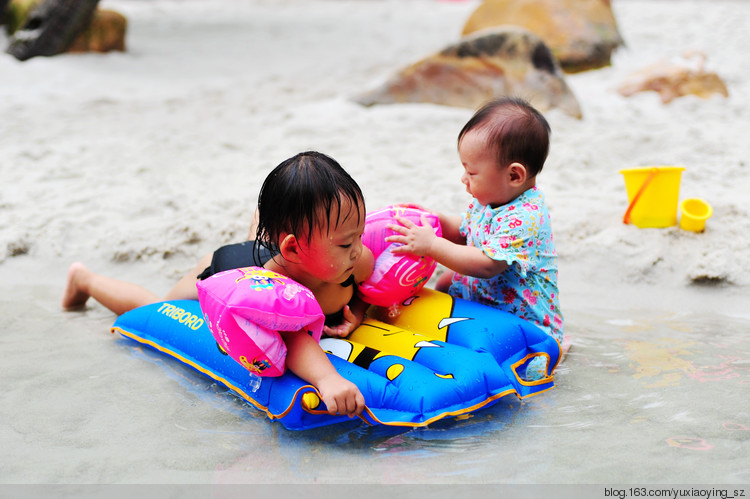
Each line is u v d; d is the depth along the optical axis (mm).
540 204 2973
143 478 2109
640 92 7832
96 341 3285
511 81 7184
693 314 3531
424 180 5203
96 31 10586
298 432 2408
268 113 7602
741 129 6449
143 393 2729
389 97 7461
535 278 3002
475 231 3096
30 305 3793
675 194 4047
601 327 3381
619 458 2168
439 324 2885
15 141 6621
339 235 2447
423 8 16797
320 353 2473
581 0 9445
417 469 2137
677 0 14531
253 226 3283
